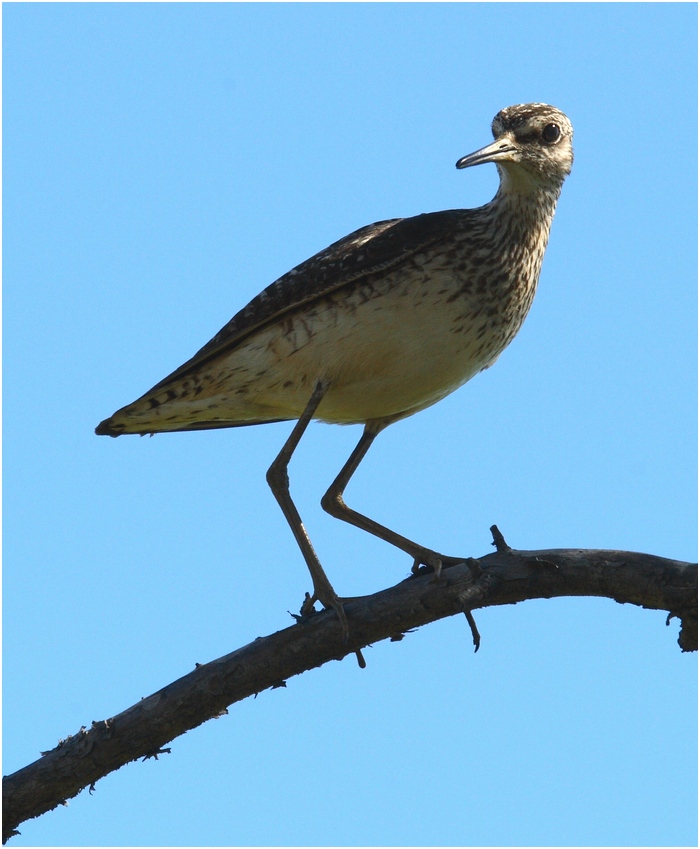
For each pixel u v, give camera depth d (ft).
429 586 32.14
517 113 40.01
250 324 39.27
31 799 33.12
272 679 32.73
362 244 38.32
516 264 38.73
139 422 42.50
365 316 37.83
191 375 40.57
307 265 38.99
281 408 41.55
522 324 40.16
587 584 31.14
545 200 39.75
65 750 33.22
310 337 38.55
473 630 34.55
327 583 34.78
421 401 40.34
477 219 38.88
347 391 39.27
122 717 33.04
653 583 30.42
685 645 30.71
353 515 40.11
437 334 37.81
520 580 31.73
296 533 37.32
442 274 37.65
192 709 32.63
